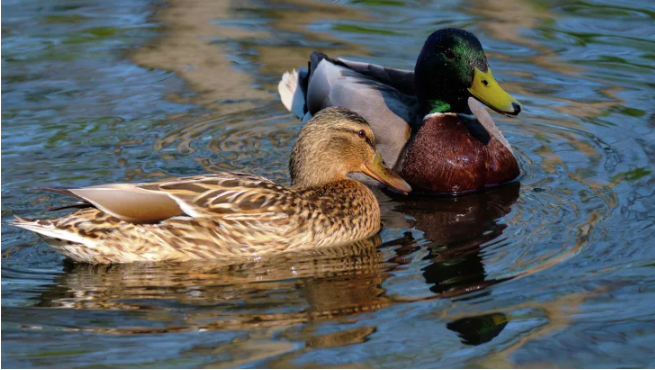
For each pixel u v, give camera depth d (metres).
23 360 9.09
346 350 9.23
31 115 15.62
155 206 11.27
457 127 14.12
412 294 10.34
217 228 11.46
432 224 12.53
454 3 20.53
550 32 18.88
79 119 15.59
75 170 13.77
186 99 16.55
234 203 11.58
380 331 9.58
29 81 16.88
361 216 12.25
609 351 9.23
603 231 11.71
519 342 9.39
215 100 16.61
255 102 16.67
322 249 11.83
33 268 11.09
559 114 16.09
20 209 12.57
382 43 18.67
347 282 10.66
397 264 11.16
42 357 9.12
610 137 15.09
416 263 11.16
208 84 17.16
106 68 17.50
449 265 11.02
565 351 9.23
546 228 11.97
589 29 18.95
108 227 11.12
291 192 12.06
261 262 11.40
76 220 11.07
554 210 12.57
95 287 10.62
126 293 10.45
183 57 18.09
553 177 13.81
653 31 18.72
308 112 16.42
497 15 19.77
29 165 13.88
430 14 20.00
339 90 15.84
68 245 11.12
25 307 10.11
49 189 10.94
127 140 14.95
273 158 14.65
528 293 10.23
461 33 14.12
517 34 18.86
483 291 10.32
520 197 13.20
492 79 13.98
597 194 12.97
